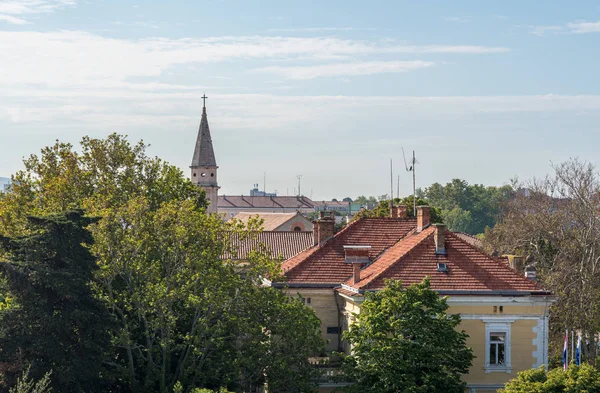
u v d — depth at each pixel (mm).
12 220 66062
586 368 44781
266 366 48031
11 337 44000
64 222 45875
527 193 101625
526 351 51750
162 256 51125
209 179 170625
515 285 52344
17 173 73875
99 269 48000
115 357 51094
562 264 74688
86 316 45094
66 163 74750
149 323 50438
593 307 71188
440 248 53875
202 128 172000
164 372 48344
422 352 44719
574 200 86250
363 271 56844
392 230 61719
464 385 46000
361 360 46219
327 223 61344
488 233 102375
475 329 51500
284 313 48844
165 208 52375
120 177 78938
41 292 45031
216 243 51438
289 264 61125
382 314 45688
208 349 50438
